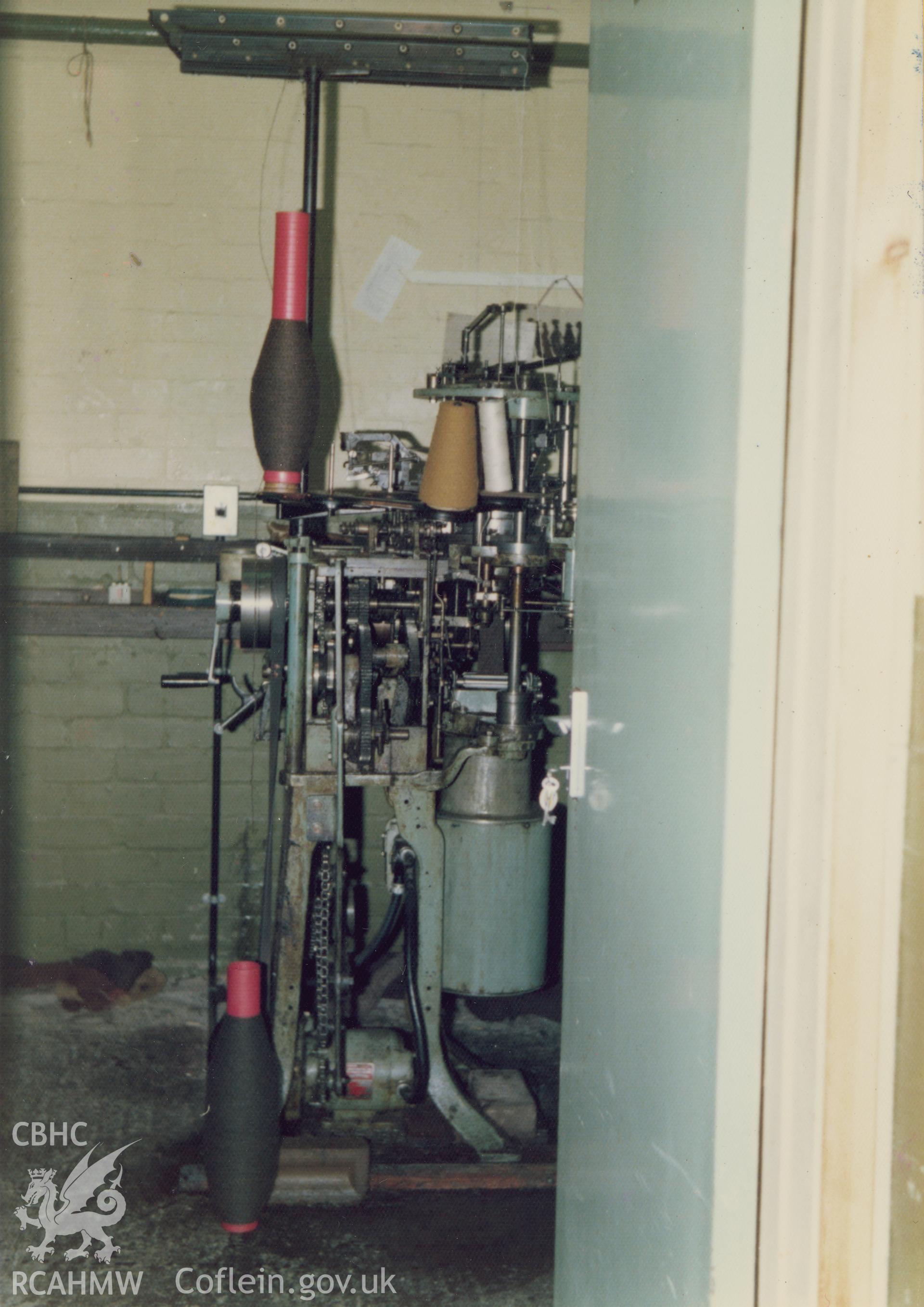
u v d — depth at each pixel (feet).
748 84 2.75
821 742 2.63
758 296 2.76
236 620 7.68
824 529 2.61
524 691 8.54
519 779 8.82
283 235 7.05
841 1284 2.72
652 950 3.57
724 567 2.92
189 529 10.43
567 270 10.61
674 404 3.43
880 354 2.54
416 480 10.00
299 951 7.35
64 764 10.41
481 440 8.53
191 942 10.61
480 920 8.80
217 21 8.57
